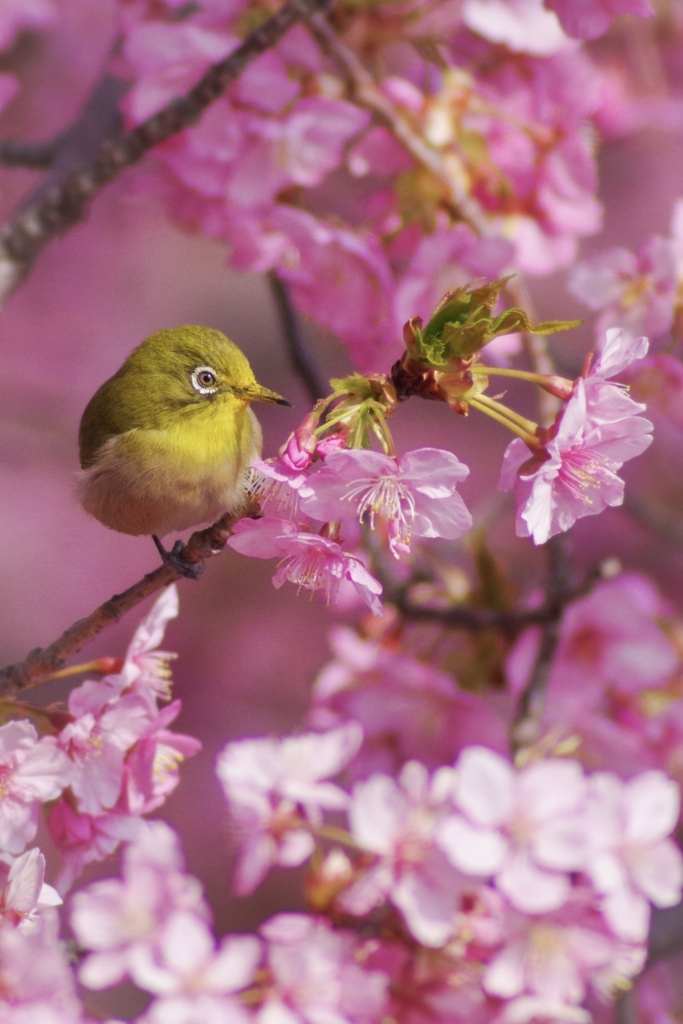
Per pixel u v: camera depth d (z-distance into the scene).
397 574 3.67
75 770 3.53
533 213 3.66
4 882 3.53
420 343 3.49
